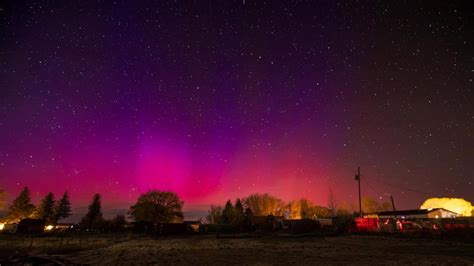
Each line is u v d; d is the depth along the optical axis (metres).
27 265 13.58
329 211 83.88
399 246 23.48
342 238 34.72
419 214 54.09
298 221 56.78
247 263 16.02
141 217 63.72
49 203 87.75
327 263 15.49
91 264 15.52
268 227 63.06
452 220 38.16
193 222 92.44
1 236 45.34
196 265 15.47
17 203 81.94
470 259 15.88
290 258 17.81
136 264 15.77
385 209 78.44
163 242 34.00
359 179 50.19
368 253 19.41
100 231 66.69
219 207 87.25
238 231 63.00
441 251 19.58
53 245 29.61
